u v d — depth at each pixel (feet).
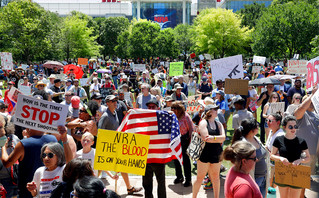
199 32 162.81
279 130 18.03
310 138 19.11
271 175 18.74
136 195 20.13
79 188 8.57
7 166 13.83
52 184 12.60
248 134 15.40
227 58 36.19
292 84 45.91
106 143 14.94
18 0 123.44
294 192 15.51
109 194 8.60
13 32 117.80
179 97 33.78
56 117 14.71
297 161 15.30
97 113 24.54
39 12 125.29
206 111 17.97
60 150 12.87
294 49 119.34
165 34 170.50
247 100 32.37
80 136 20.58
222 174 23.62
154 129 17.10
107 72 66.64
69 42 165.27
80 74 59.21
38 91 22.15
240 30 155.33
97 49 184.34
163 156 17.02
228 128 37.96
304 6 118.32
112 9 435.53
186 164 21.27
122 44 178.19
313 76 18.98
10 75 62.75
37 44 121.70
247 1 336.29
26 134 18.37
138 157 15.19
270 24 118.42
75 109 23.97
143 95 30.55
